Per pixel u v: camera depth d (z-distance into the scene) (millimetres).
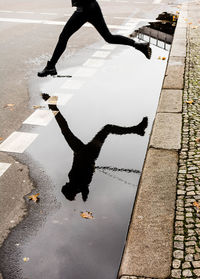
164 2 16453
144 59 8336
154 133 4523
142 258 2746
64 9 14305
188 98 5547
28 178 3998
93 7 5969
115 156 4430
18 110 5648
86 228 3279
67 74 7289
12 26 11484
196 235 2926
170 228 3012
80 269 2855
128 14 13430
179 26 10516
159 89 6504
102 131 5016
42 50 8938
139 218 3139
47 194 3748
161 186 3533
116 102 5938
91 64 7922
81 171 4125
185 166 3830
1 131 5016
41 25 11586
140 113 5559
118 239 3146
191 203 3285
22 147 4613
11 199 3668
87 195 3725
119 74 7293
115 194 3754
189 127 4652
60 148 4594
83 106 5793
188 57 7543
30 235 3209
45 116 5457
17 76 7160
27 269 2865
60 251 3029
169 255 2758
